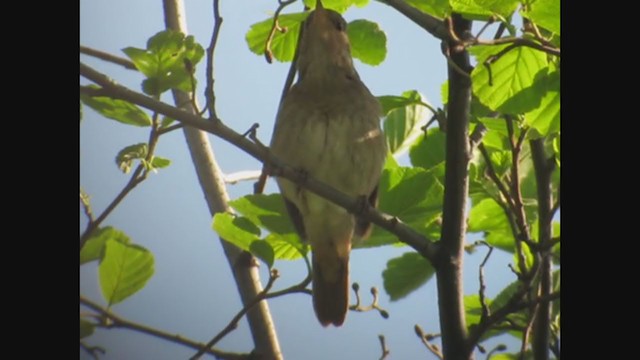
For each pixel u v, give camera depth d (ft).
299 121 31.68
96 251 25.09
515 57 26.35
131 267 24.77
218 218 26.21
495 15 24.97
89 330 23.72
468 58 27.40
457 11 25.36
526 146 33.35
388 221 27.04
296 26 32.73
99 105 24.72
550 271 28.50
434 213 28.25
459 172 27.32
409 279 32.01
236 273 30.53
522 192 33.40
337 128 31.48
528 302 25.66
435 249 27.12
